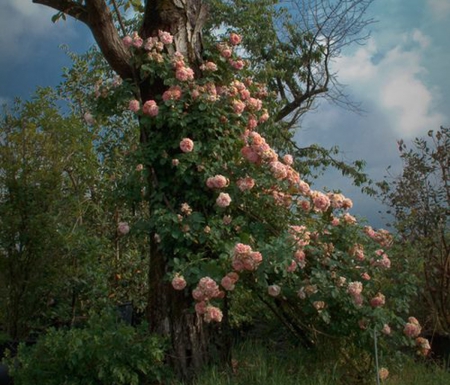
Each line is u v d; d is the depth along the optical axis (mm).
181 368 5535
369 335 5496
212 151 5852
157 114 5840
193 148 5770
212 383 4973
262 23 12289
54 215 6867
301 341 6023
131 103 5910
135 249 8617
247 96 6422
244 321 7281
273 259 5125
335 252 5633
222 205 5484
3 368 5910
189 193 5742
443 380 5547
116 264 8391
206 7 6617
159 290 5828
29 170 6789
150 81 6121
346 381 5496
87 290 7266
